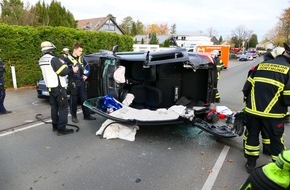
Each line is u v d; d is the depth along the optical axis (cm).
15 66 1026
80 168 370
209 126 459
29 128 542
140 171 362
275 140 347
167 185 327
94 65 583
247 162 370
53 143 461
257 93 344
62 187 321
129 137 482
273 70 334
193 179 342
